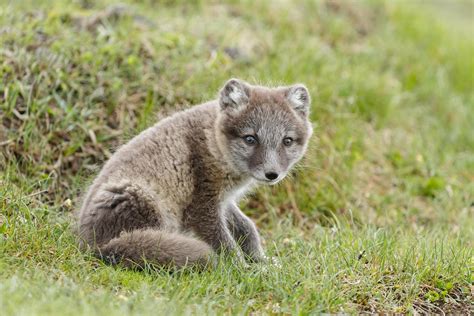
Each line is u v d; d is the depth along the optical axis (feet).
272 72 48.78
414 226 42.24
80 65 42.83
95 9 51.13
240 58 49.57
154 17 51.47
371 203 44.55
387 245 32.55
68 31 45.11
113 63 43.75
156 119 41.57
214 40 50.96
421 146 51.39
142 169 31.42
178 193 32.07
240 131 31.71
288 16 59.52
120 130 41.37
